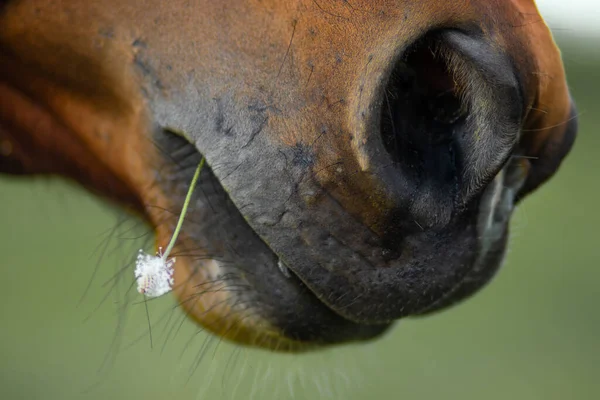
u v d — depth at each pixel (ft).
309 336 4.01
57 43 4.16
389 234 3.92
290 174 3.92
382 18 3.87
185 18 4.02
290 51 3.92
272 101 3.93
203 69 3.99
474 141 3.89
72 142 4.32
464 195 3.90
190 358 4.75
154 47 4.05
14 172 4.44
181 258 4.05
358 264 3.93
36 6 4.15
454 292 4.06
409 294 3.94
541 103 4.00
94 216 4.84
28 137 4.34
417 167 3.90
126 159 4.17
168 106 4.03
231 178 3.94
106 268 8.55
